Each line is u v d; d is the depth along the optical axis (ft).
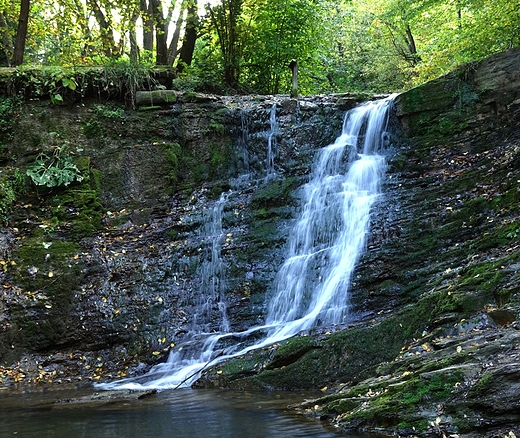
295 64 44.19
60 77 39.32
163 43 57.16
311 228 34.14
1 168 37.19
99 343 30.32
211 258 33.86
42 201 36.17
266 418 16.80
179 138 40.60
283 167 39.63
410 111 38.50
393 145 38.86
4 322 30.19
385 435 14.08
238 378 23.71
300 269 32.07
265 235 34.81
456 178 32.99
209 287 32.86
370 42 87.81
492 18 45.34
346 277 29.53
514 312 18.15
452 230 29.19
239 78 56.13
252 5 54.39
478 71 37.14
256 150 40.75
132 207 37.50
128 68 41.16
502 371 13.34
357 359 22.22
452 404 13.76
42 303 30.94
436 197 32.19
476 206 29.66
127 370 28.58
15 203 35.70
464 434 12.96
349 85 88.74
